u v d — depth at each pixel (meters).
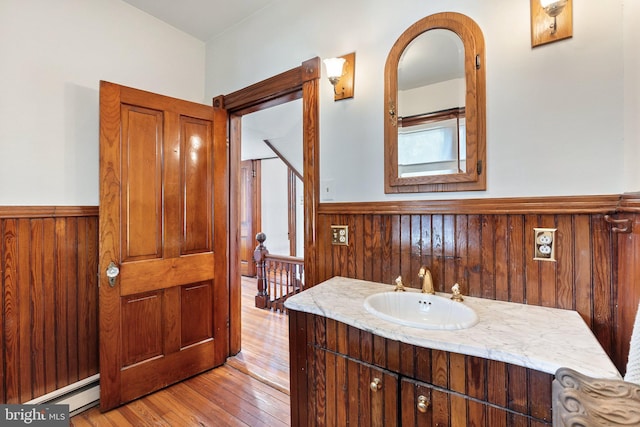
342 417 1.23
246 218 5.88
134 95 1.94
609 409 0.52
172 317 2.10
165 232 2.07
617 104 1.12
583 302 1.17
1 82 1.63
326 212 1.85
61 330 1.82
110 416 1.77
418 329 1.06
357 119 1.74
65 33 1.86
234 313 2.53
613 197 1.12
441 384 0.99
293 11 2.03
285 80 2.05
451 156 1.45
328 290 1.52
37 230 1.74
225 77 2.46
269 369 2.30
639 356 0.64
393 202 1.61
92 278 1.95
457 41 1.43
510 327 1.05
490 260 1.36
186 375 2.15
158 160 2.05
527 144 1.28
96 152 1.99
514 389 0.88
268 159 5.95
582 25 1.17
